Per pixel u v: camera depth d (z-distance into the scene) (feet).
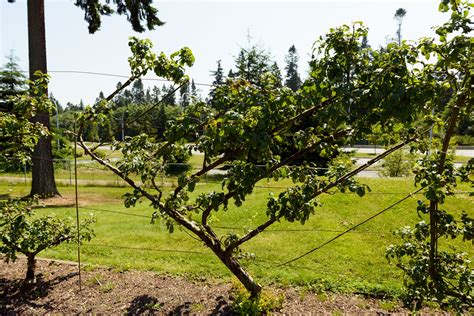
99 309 12.78
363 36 9.36
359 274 15.37
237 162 11.69
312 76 10.00
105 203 35.86
